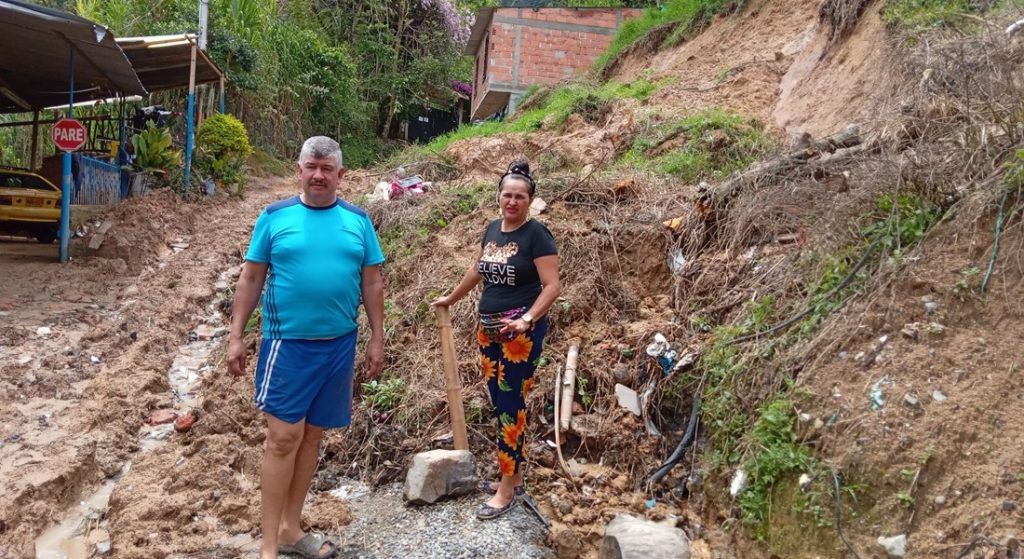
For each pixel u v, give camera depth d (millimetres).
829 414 3709
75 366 5953
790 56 10453
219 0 19406
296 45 23547
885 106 6156
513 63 18844
